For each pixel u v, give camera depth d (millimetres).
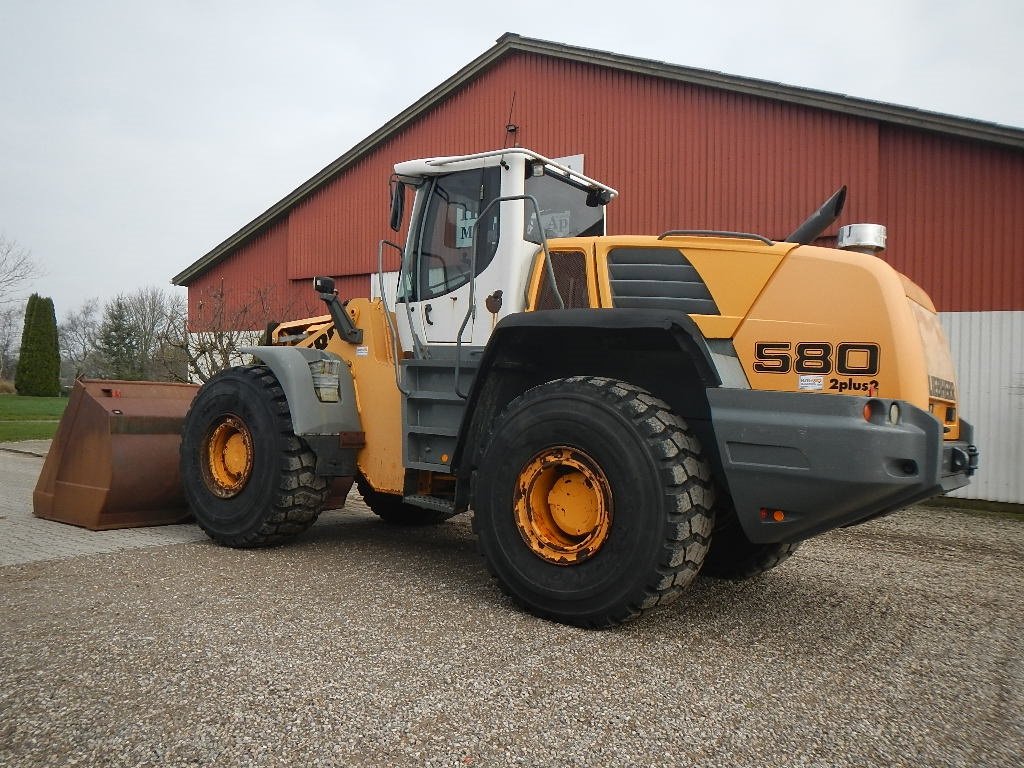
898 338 3375
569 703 2688
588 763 2273
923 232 9219
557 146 12031
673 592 3424
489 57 12586
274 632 3311
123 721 2441
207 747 2285
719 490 4023
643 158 11211
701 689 2883
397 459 4840
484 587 4227
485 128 12836
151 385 6273
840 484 3176
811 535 3465
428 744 2344
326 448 4871
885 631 3795
